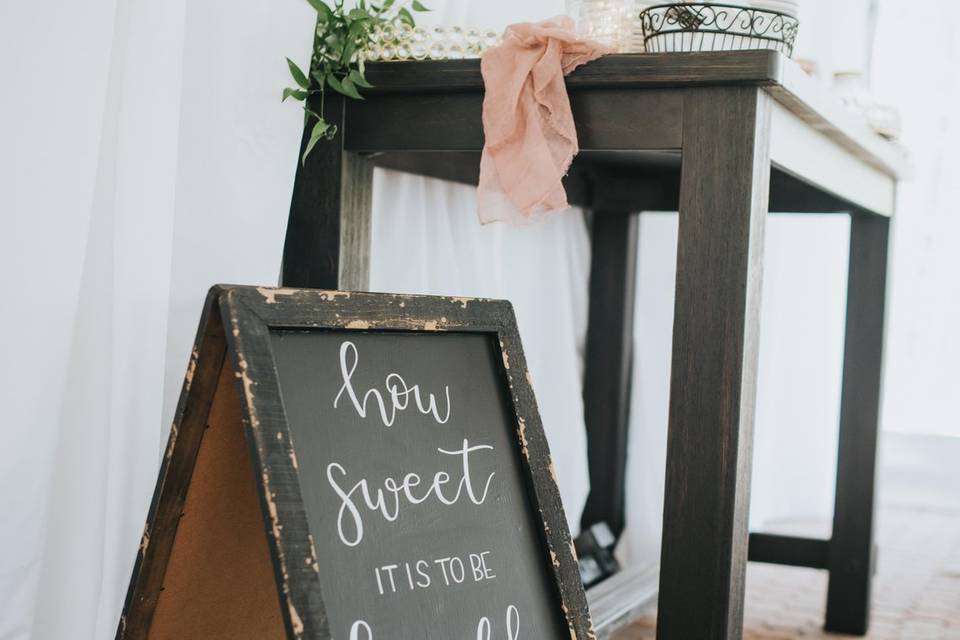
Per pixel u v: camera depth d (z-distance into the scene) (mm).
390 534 938
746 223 1130
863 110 1816
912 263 3447
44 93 974
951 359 3434
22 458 972
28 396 972
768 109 1170
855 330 2055
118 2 1068
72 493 1074
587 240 2330
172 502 918
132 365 1068
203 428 915
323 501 895
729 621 1150
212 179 1189
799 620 2100
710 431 1149
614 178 2262
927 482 3693
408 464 976
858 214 2051
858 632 2008
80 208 1004
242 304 865
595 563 2172
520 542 1056
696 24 1220
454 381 1050
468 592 982
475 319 1081
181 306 1183
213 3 1173
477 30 1303
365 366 970
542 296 2113
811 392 3170
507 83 1211
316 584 827
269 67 1223
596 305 2332
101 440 1070
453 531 995
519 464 1085
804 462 3191
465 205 1845
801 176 1364
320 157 1346
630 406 2406
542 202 1210
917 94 3379
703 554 1156
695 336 1153
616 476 2342
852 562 2016
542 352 2119
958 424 3436
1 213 956
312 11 1259
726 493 1145
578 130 1211
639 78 1155
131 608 930
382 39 1289
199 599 983
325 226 1348
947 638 2006
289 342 909
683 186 1157
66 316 998
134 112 1065
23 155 966
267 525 820
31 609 989
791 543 2068
